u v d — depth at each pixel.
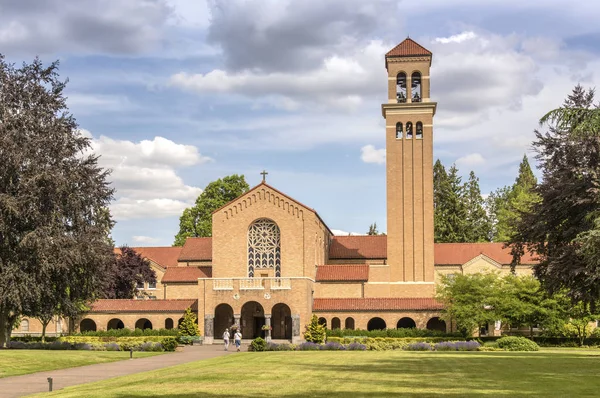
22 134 55.69
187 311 80.31
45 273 54.78
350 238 100.56
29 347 61.47
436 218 134.75
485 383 29.52
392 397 24.95
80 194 58.84
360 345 63.28
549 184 43.53
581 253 36.91
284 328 84.81
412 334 76.19
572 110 35.47
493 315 73.31
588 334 76.88
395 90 89.75
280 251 84.50
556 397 24.88
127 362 48.97
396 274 87.19
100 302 85.88
